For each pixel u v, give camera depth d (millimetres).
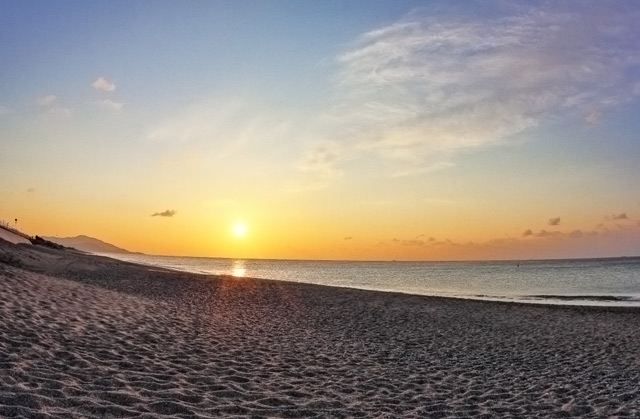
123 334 9875
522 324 19438
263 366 9062
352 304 23891
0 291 11852
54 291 14172
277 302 22828
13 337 7816
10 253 27609
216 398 6461
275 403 6652
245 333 13047
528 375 10414
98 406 5242
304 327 15758
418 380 9266
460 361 11734
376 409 6914
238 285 29750
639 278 66938
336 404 6949
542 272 93562
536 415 7258
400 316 20406
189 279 31391
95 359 7449
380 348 12875
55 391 5492
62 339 8375
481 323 19328
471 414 7070
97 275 28016
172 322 12836
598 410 7645
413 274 87500
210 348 10062
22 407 4742
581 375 10594
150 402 5766
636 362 12336
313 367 9531
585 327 18953
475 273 92500
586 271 96688
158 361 8102
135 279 28094
